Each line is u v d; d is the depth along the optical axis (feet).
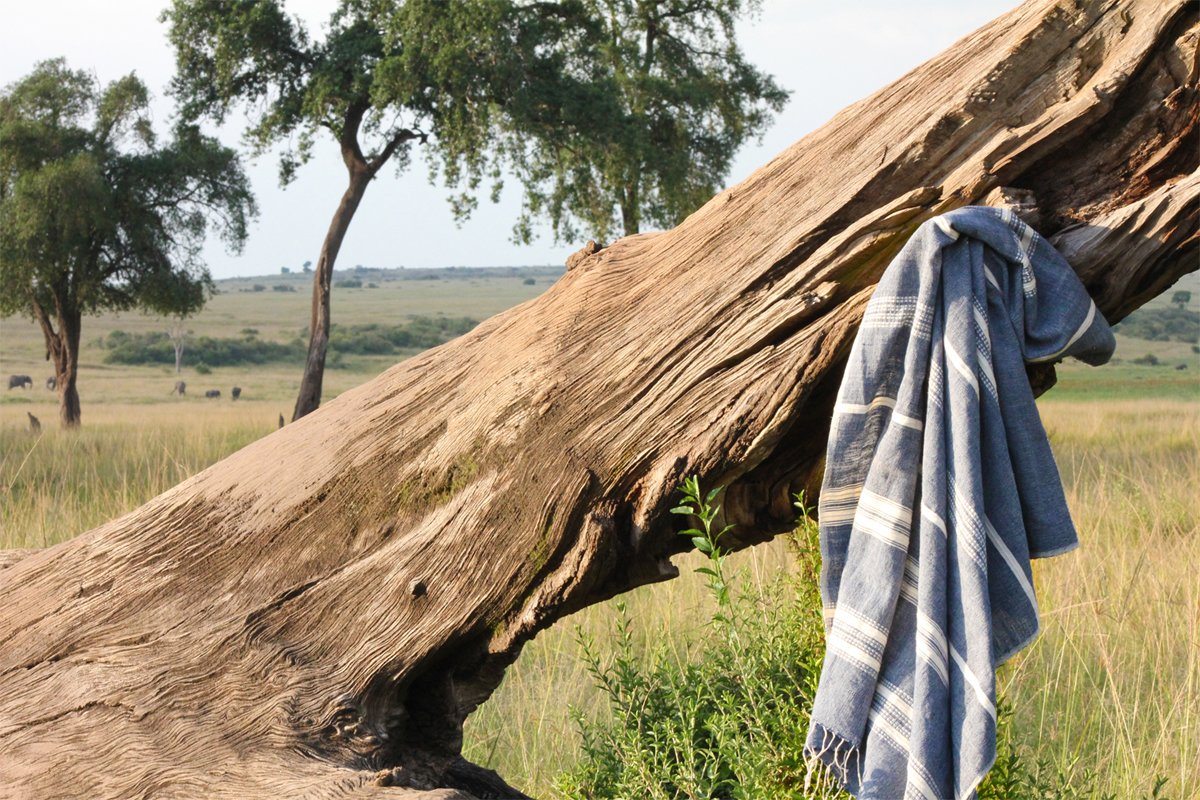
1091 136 7.05
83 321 280.72
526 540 8.07
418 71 58.75
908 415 6.44
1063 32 7.06
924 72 7.57
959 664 6.16
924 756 6.07
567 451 8.01
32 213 65.41
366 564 8.52
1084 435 48.80
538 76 60.75
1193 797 11.08
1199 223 6.60
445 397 8.79
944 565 6.26
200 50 62.44
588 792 9.82
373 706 8.34
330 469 8.86
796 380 7.32
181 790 7.28
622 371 7.99
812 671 8.09
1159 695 13.44
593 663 9.71
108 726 7.96
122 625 8.84
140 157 71.56
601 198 67.15
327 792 6.88
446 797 6.72
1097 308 6.89
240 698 8.07
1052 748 12.22
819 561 8.15
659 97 68.18
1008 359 6.46
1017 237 6.57
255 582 8.75
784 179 7.84
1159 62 6.79
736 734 8.19
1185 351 183.93
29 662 8.80
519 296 450.30
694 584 16.99
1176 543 20.51
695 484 7.28
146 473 32.17
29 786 7.50
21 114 70.44
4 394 139.23
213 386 161.48
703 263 7.93
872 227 7.08
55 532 22.90
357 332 247.09
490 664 8.63
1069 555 17.93
